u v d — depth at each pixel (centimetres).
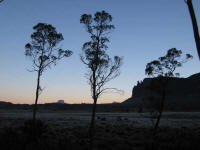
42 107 17575
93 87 2233
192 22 1092
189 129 3578
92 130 2172
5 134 1326
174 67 2755
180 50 2744
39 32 3338
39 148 1338
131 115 8950
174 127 4134
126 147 1756
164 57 2775
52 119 5691
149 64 2817
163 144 1870
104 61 2314
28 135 1412
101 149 1722
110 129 3362
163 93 2727
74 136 2431
